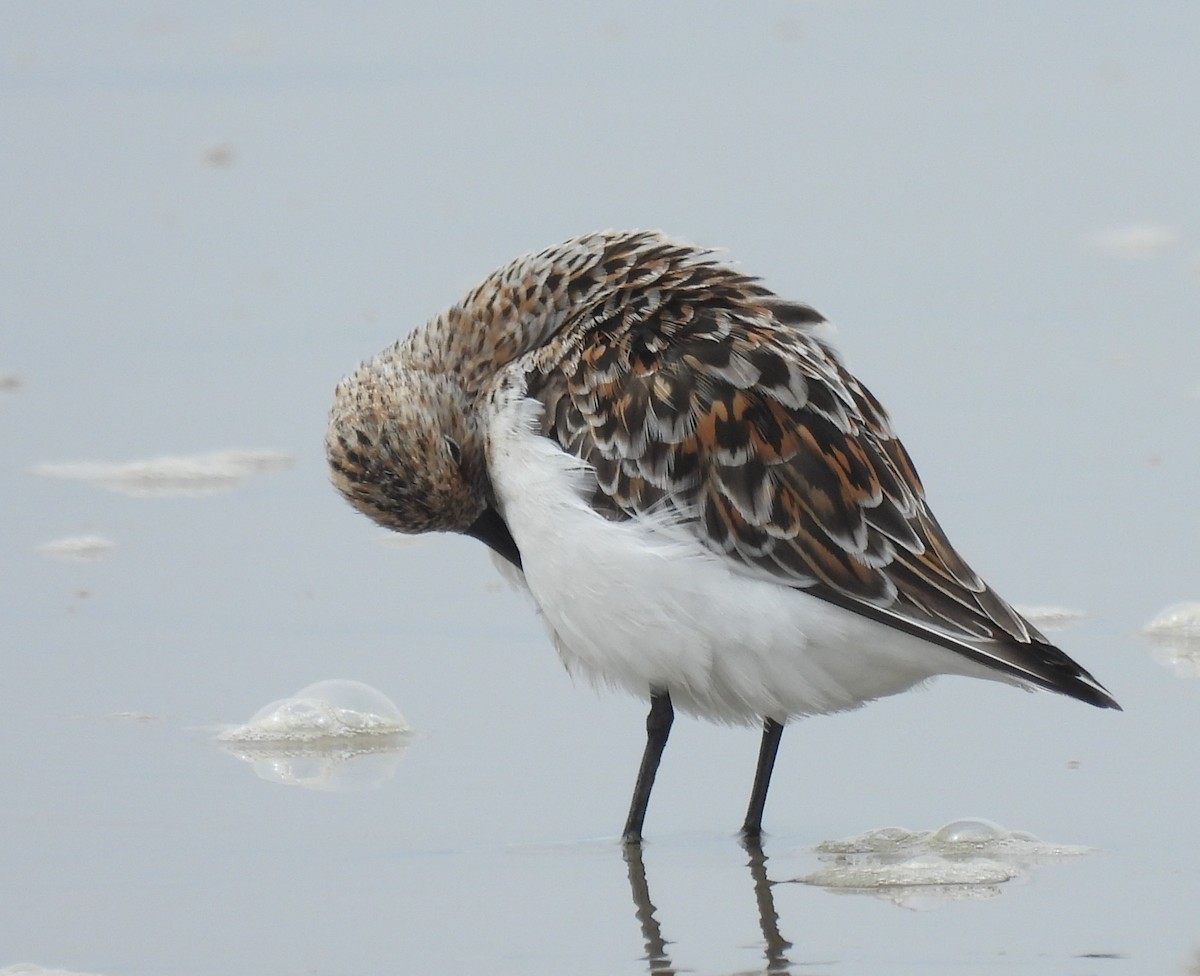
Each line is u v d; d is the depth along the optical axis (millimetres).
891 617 9812
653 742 10461
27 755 11242
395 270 20656
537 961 8703
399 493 10984
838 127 25250
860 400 10461
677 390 10227
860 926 9008
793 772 11203
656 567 9945
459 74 27797
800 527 9961
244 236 21906
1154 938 8758
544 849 10109
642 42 29328
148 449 16734
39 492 15812
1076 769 11008
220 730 11672
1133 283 20219
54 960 8750
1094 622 13172
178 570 14320
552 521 10242
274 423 17281
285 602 13789
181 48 29078
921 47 28844
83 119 26078
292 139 25250
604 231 11352
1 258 21344
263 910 9305
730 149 24406
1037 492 15438
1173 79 27000
